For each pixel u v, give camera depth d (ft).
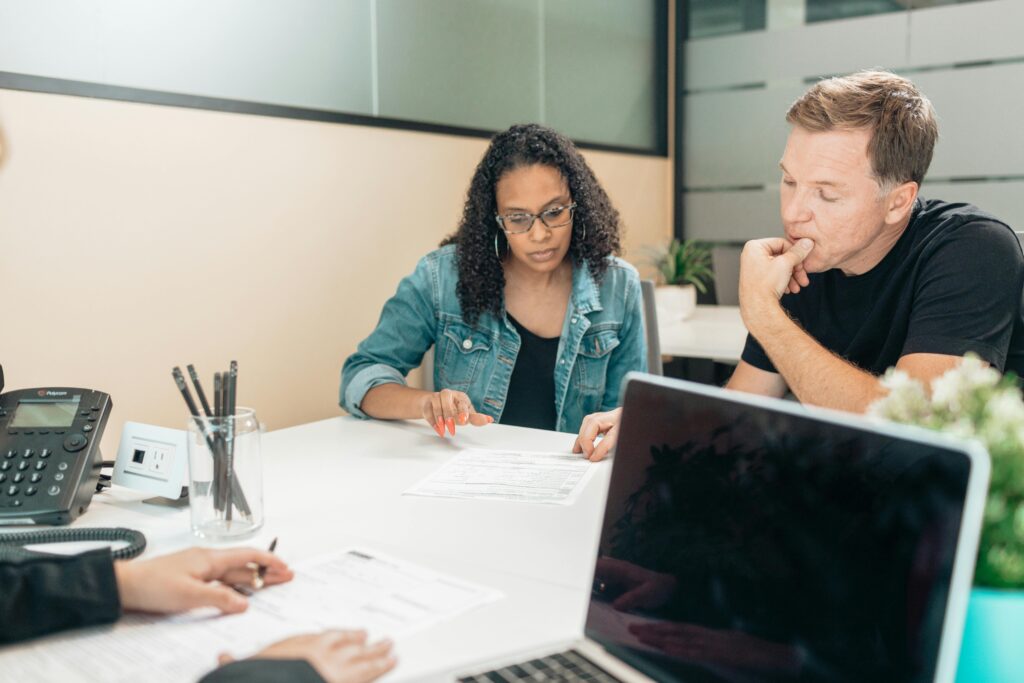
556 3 11.07
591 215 5.82
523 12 10.52
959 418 2.03
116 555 3.07
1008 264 4.41
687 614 2.19
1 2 5.79
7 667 2.36
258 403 7.68
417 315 5.97
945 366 4.22
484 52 9.95
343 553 3.17
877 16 11.73
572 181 5.71
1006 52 10.91
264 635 2.53
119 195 6.52
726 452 2.18
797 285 4.90
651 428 2.39
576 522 3.50
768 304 4.71
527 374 6.00
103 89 6.36
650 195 13.29
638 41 12.82
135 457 3.94
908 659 1.71
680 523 2.26
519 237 5.57
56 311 6.21
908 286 4.60
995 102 11.05
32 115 5.98
